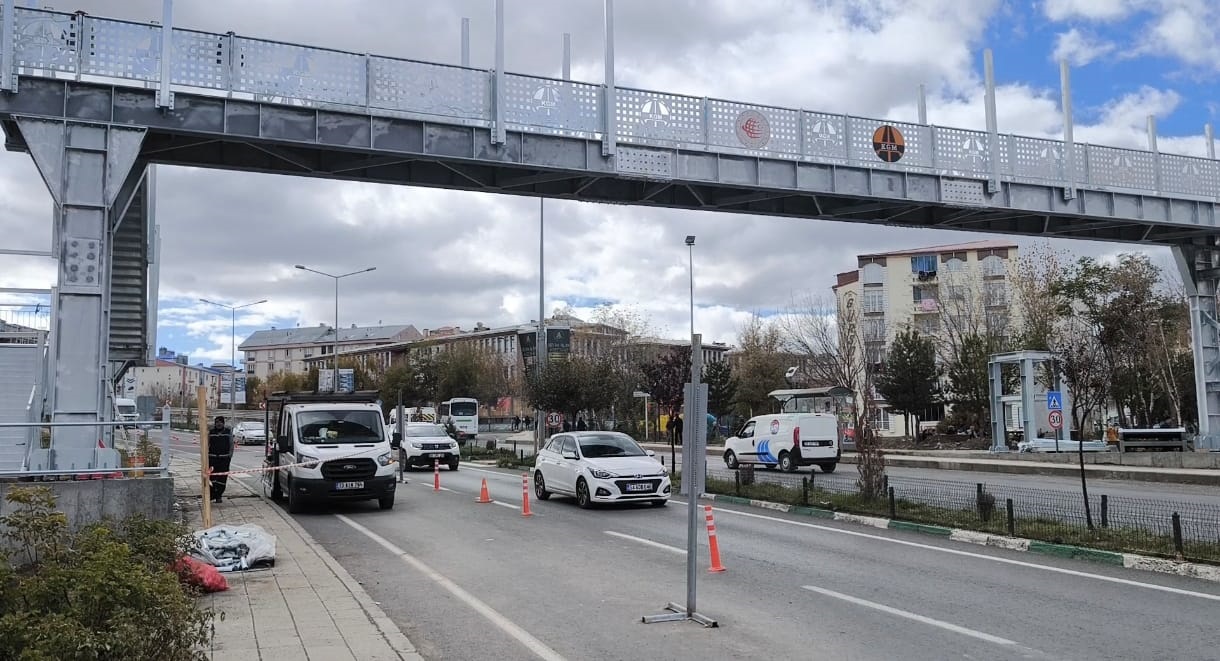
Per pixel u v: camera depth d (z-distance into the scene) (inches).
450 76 732.0
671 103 809.5
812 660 258.1
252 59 661.9
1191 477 890.7
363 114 695.7
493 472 1182.9
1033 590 361.4
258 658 251.8
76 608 173.8
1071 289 1594.5
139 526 326.3
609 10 791.1
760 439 1211.9
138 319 907.4
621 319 2410.2
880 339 2217.0
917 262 2691.9
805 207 938.7
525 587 376.2
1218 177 1069.1
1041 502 677.9
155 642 180.2
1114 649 269.1
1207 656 261.3
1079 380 951.0
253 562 404.8
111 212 636.7
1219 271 1148.5
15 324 715.4
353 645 267.0
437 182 789.9
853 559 442.6
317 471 658.2
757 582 382.0
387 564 438.9
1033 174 957.2
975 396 1694.1
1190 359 1567.4
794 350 2357.3
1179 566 396.5
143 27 622.5
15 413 613.6
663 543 502.3
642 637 287.9
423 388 3051.2
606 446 729.6
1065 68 981.8
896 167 892.6
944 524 535.2
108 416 661.9
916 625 301.1
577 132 772.6
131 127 610.5
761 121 843.4
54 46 596.1
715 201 892.6
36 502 231.0
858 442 665.0
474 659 264.7
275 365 5984.3
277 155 716.0
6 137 616.7
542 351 1379.2
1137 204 1013.8
